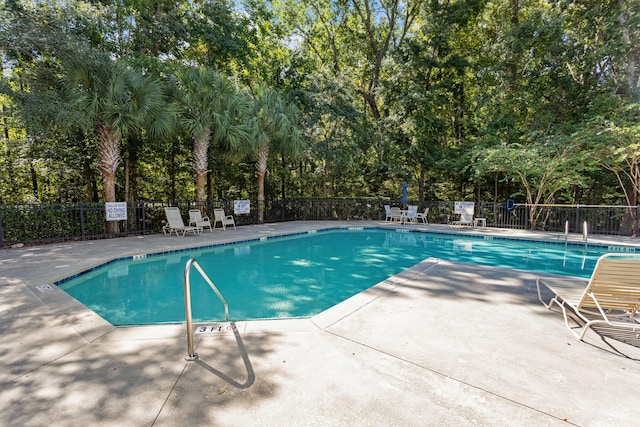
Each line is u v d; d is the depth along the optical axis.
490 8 16.31
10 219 8.08
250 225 13.70
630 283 2.90
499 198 17.09
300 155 14.30
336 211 16.91
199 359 2.51
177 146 13.95
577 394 2.07
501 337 2.91
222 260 7.73
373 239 11.06
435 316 3.42
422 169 16.77
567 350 2.67
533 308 3.68
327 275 6.51
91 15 9.47
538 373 2.32
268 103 13.51
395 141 16.14
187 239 9.39
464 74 15.56
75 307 3.71
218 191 17.50
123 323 4.08
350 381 2.21
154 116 9.89
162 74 11.64
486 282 4.72
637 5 10.99
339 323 3.22
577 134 10.93
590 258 8.04
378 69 19.14
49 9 7.79
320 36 20.64
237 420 1.83
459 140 17.45
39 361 2.47
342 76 16.39
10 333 2.98
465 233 11.30
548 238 9.95
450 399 2.02
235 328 3.09
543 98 13.95
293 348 2.69
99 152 9.67
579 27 13.31
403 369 2.37
